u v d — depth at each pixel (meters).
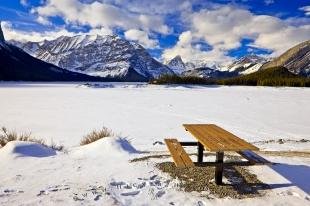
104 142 8.88
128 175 6.62
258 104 30.03
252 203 5.36
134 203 5.34
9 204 5.14
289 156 8.19
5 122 18.97
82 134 15.05
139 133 15.07
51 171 6.93
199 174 6.59
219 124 17.81
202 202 5.41
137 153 8.56
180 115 21.77
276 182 6.20
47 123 18.52
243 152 6.71
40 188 5.88
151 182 6.18
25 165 7.34
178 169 6.88
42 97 39.56
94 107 27.19
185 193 5.73
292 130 15.98
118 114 22.41
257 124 17.91
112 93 47.59
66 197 5.43
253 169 6.88
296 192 5.73
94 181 6.28
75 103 31.05
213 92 50.44
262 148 9.80
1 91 55.19
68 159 7.87
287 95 44.03
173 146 7.11
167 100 34.34
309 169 6.97
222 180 6.27
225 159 7.68
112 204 5.18
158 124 17.91
